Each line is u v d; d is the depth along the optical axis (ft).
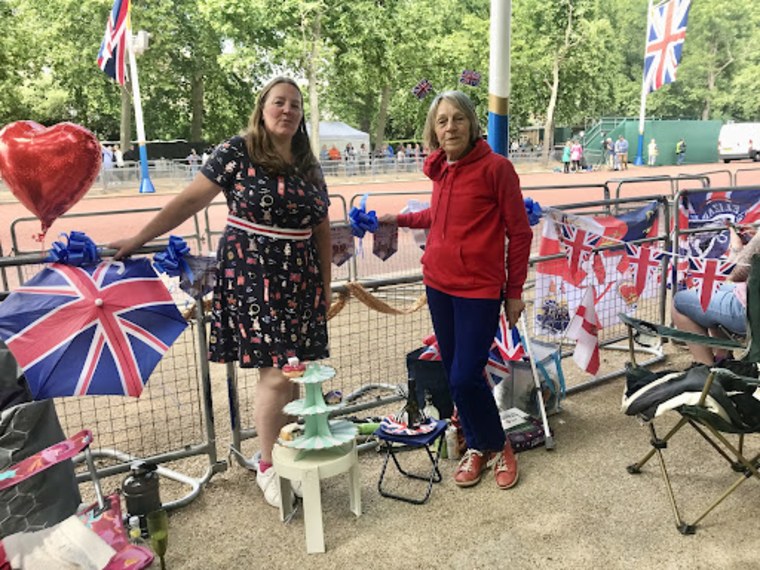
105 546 6.26
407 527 8.84
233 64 96.99
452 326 9.70
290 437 8.91
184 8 107.24
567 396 13.46
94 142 7.94
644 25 168.35
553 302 13.96
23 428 6.43
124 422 12.26
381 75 109.70
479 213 9.09
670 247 16.11
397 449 11.21
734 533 8.43
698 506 9.09
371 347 16.71
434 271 9.52
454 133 8.86
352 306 20.99
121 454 10.90
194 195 8.55
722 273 12.44
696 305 12.64
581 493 9.55
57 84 102.68
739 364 9.37
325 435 8.75
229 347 9.04
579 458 10.66
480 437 9.73
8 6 84.07
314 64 99.35
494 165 8.90
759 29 165.89
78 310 8.02
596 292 14.23
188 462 10.96
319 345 9.30
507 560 8.02
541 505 9.25
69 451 6.17
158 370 15.67
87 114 119.55
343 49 105.19
